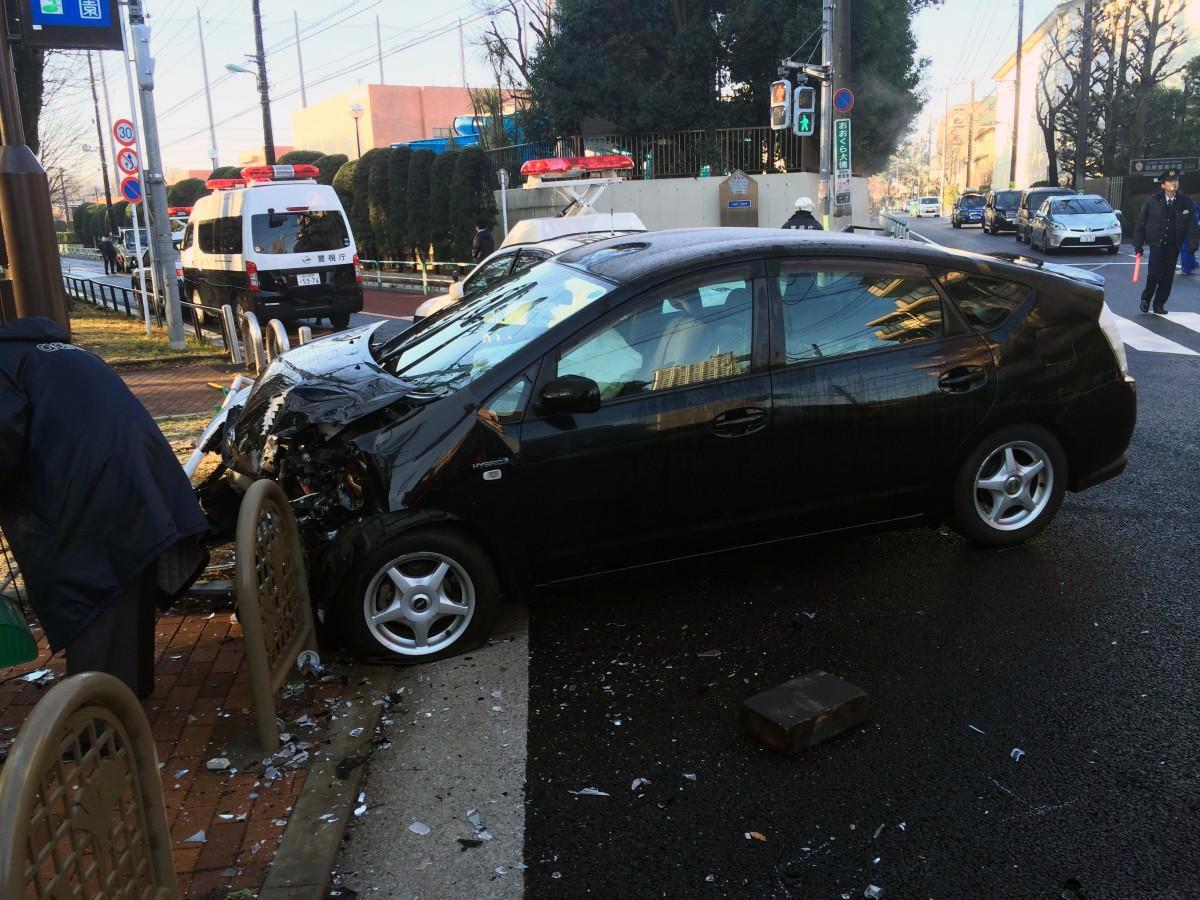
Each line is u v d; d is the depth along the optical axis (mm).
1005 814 3055
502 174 23938
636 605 4664
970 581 4789
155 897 2301
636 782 3266
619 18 25812
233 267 16141
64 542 3076
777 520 4547
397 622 4102
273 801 3158
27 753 1769
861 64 25172
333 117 56625
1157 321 12508
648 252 4656
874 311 4645
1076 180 38312
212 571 5016
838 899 2709
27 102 18547
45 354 3133
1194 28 43000
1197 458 6676
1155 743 3404
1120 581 4723
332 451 4094
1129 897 2688
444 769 3371
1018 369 4828
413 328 5430
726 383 4340
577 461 4133
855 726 3557
